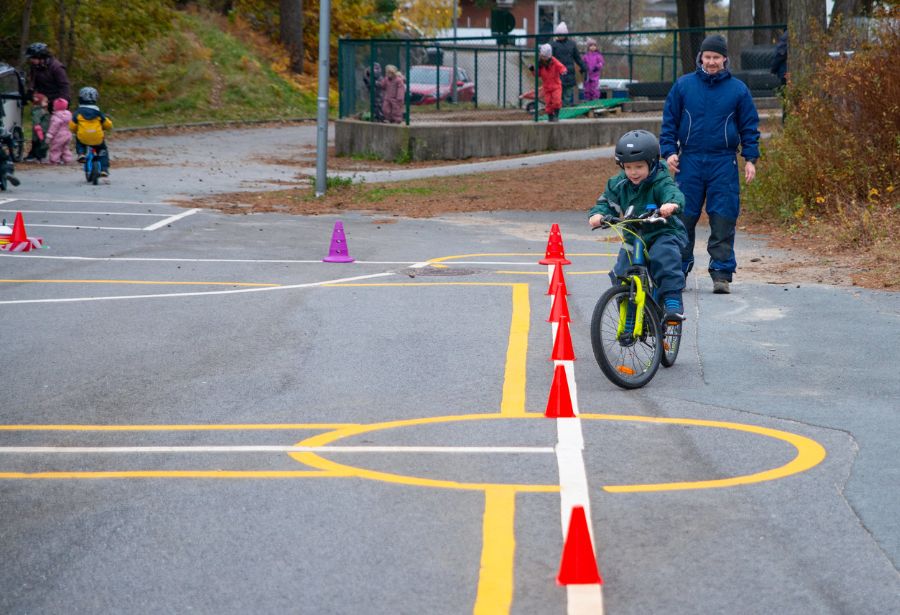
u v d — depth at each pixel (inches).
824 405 278.1
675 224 313.3
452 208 749.3
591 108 1244.5
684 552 186.5
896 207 573.9
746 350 338.6
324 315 397.1
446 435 255.9
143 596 173.5
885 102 611.2
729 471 228.2
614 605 167.3
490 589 173.2
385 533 196.7
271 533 197.5
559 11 2960.1
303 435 257.8
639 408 279.0
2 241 554.6
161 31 1505.9
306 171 1004.6
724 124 418.0
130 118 1473.9
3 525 203.8
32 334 366.3
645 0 2930.6
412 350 343.9
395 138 1082.1
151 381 308.8
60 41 1428.4
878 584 173.6
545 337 362.3
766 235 596.4
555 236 518.3
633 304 299.4
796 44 718.5
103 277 476.1
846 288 435.5
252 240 596.1
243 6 1948.8
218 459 240.4
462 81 1373.0
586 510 204.4
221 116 1568.7
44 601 172.6
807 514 203.0
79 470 234.2
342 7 2007.9
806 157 628.4
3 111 881.5
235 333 368.2
